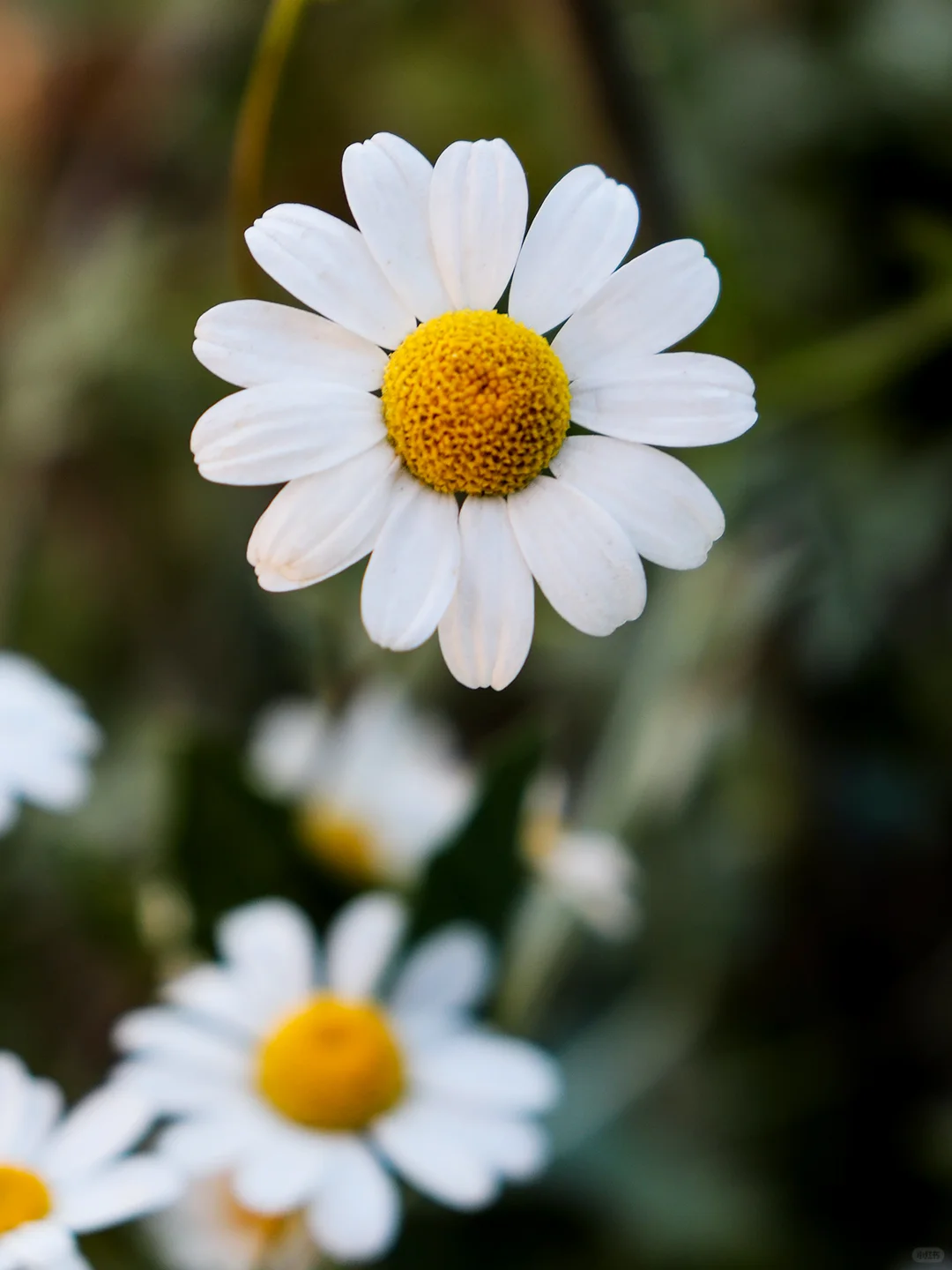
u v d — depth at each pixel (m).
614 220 0.17
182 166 0.30
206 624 0.28
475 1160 0.19
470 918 0.20
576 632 0.24
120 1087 0.18
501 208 0.17
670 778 0.22
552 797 0.22
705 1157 0.23
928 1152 0.23
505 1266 0.22
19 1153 0.18
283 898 0.21
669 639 0.23
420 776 0.22
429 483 0.17
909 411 0.24
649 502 0.17
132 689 0.28
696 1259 0.23
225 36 0.29
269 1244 0.19
